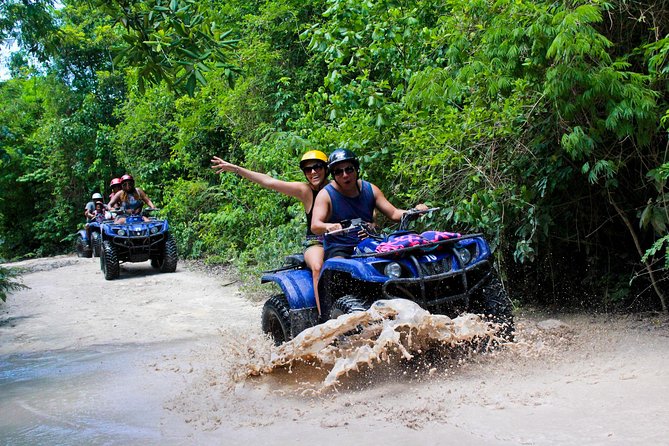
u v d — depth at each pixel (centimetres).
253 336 650
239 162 1528
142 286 1173
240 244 1366
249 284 1040
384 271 455
